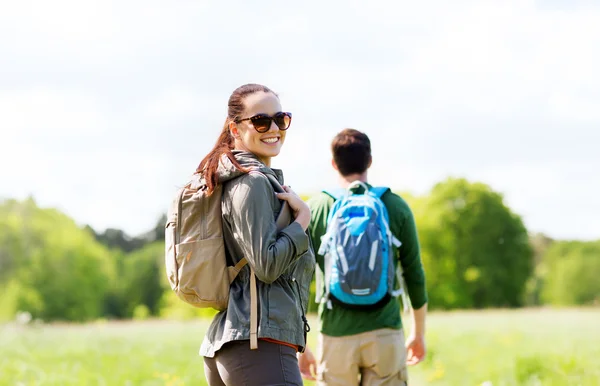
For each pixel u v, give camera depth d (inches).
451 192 2807.6
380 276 186.9
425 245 2753.4
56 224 3452.3
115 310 3580.2
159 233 4357.8
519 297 2827.3
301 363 203.8
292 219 137.8
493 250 2770.7
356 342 190.5
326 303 192.7
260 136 141.7
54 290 3233.3
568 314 1279.5
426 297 200.8
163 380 331.9
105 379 335.3
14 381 325.1
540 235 3944.4
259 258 128.6
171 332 734.5
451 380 355.3
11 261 3211.1
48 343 550.0
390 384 192.5
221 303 135.0
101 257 3523.6
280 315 131.5
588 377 320.8
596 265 3649.1
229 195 133.6
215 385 138.1
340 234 189.2
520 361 353.7
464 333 635.5
